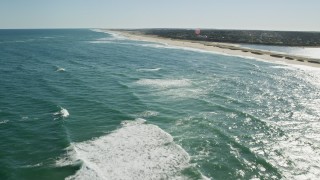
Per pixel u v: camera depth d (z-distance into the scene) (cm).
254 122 2297
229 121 2308
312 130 2161
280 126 2228
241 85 3566
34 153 1747
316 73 4531
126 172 1527
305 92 3284
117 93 3083
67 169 1559
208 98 2931
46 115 2394
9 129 2102
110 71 4409
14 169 1573
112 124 2202
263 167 1638
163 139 1938
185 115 2420
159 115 2416
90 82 3609
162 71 4431
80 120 2283
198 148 1841
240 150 1828
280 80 3938
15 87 3303
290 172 1588
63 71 4341
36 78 3806
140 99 2850
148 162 1636
